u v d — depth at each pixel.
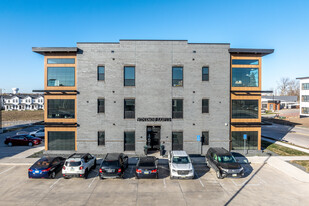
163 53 19.33
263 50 19.28
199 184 12.68
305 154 19.36
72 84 19.38
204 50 19.45
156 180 13.33
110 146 19.25
